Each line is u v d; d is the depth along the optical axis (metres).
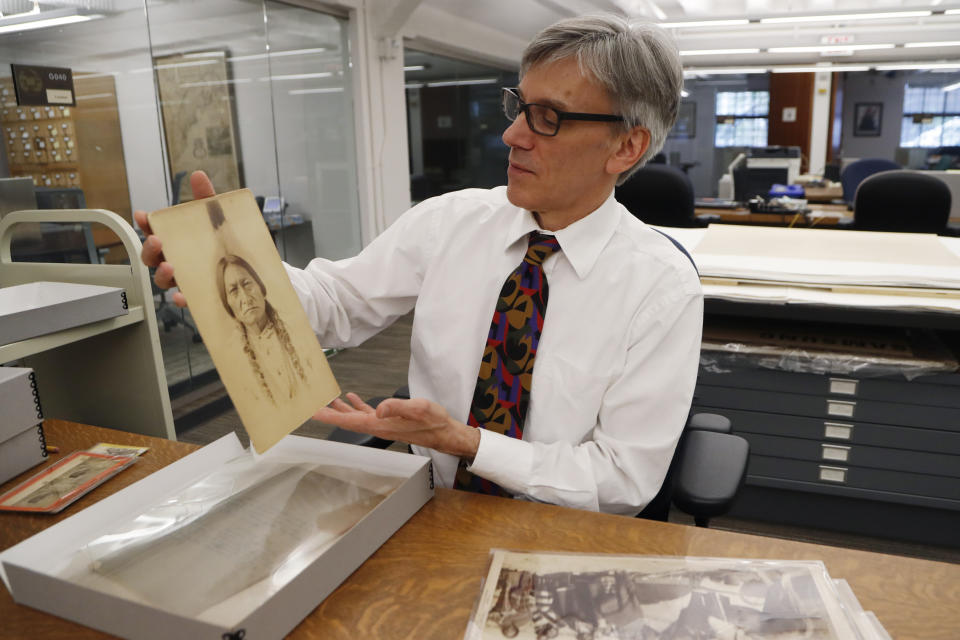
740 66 8.52
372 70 4.30
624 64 0.85
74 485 0.86
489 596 0.63
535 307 0.99
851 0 5.44
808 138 8.93
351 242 4.39
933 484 1.83
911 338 1.97
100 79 2.75
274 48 3.60
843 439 1.89
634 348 0.97
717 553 0.70
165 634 0.55
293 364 0.70
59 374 1.53
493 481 0.88
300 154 3.87
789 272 1.82
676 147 11.73
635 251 1.00
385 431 0.81
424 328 1.08
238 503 0.73
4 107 2.43
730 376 1.95
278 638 0.57
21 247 2.53
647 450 0.92
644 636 0.58
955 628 0.59
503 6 6.05
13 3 2.40
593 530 0.75
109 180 2.85
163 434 1.49
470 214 1.11
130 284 1.42
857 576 0.66
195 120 3.19
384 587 0.65
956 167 9.97
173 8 3.02
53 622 0.59
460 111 6.63
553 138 0.89
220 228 0.67
